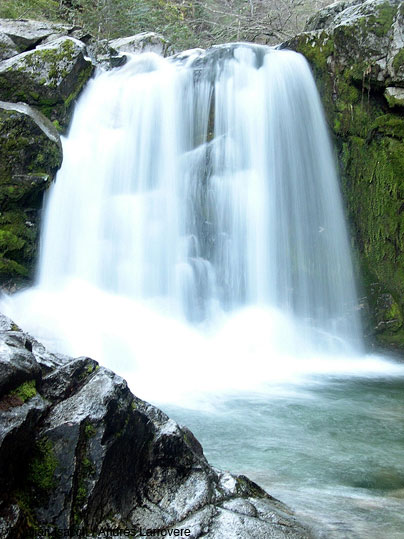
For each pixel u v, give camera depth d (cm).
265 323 1026
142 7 1847
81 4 1766
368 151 1107
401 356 1039
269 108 1113
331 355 1041
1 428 253
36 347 351
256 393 716
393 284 1091
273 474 425
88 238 1015
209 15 2431
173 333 941
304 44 1166
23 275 917
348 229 1126
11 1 1605
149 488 314
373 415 621
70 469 274
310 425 573
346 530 319
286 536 298
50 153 955
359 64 1084
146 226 1055
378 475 430
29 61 1070
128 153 1096
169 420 342
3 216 910
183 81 1162
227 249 1088
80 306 891
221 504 318
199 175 1120
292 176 1104
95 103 1130
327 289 1091
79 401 297
